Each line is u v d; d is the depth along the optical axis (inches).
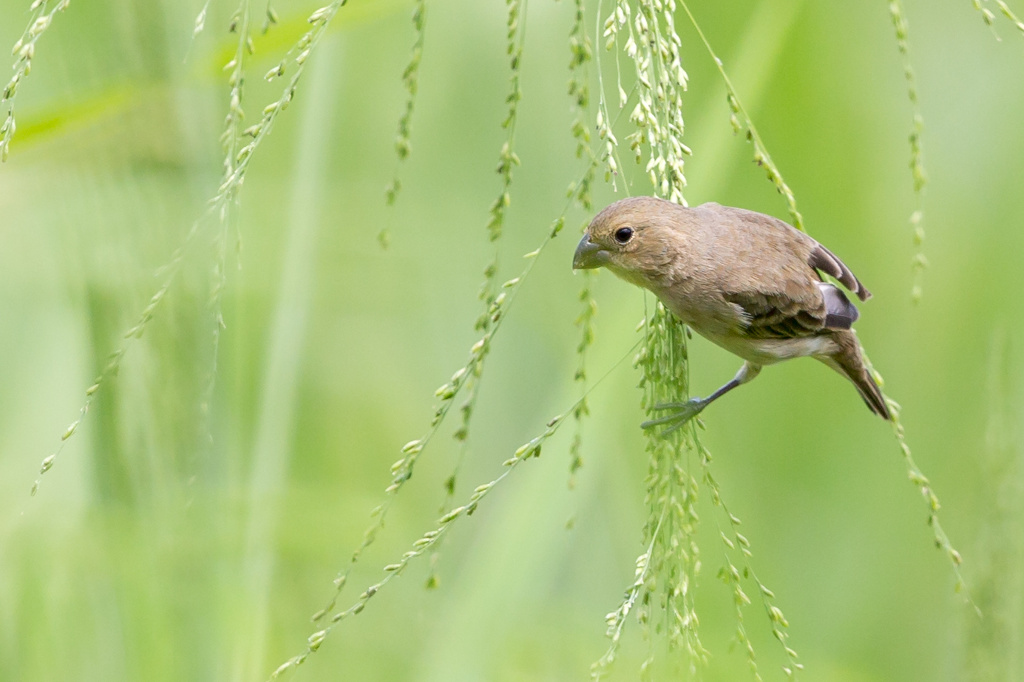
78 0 289.1
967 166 492.7
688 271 335.3
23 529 284.0
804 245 354.9
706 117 373.4
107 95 279.7
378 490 445.4
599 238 337.1
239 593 287.0
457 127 482.3
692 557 243.8
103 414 271.3
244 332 342.3
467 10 484.4
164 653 278.7
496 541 323.9
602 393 354.3
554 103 479.2
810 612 423.2
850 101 481.1
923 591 429.7
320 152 340.5
